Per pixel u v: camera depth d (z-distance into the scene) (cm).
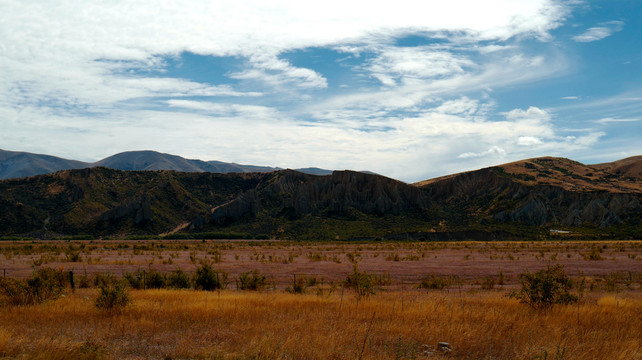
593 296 2069
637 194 12769
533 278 1652
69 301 1720
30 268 3631
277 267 3841
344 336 1089
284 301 1709
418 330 1186
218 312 1430
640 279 2839
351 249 6894
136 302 1677
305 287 2434
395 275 3216
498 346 1059
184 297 1858
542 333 1154
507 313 1453
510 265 3912
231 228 14262
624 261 4253
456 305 1614
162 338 1127
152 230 14988
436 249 6738
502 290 2412
